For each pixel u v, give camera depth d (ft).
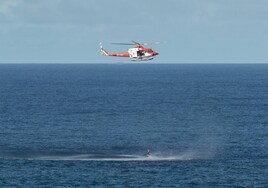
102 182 517.14
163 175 543.80
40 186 504.02
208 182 523.29
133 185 509.35
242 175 550.77
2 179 524.93
